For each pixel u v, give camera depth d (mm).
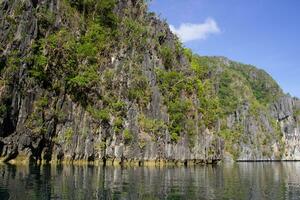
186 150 103125
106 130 83812
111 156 84062
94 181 47500
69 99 78812
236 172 82500
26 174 50906
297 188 50156
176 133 101062
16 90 70000
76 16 90125
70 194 36531
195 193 42219
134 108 90625
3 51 70812
